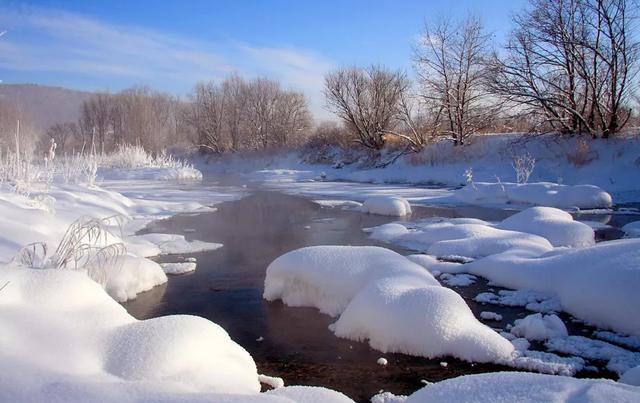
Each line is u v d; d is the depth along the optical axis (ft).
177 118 203.62
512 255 26.13
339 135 126.31
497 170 80.28
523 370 15.28
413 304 16.94
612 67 73.92
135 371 10.61
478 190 59.47
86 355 10.82
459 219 41.19
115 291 22.33
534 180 73.56
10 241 23.26
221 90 164.25
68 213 34.73
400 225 39.55
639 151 69.62
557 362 15.56
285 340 18.12
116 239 30.76
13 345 10.07
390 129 111.86
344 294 20.58
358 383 14.84
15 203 30.32
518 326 18.25
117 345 11.34
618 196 59.98
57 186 45.11
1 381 8.67
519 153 80.12
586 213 48.88
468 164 86.12
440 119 98.37
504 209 53.06
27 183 37.14
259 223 43.98
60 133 194.29
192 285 25.05
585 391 8.56
